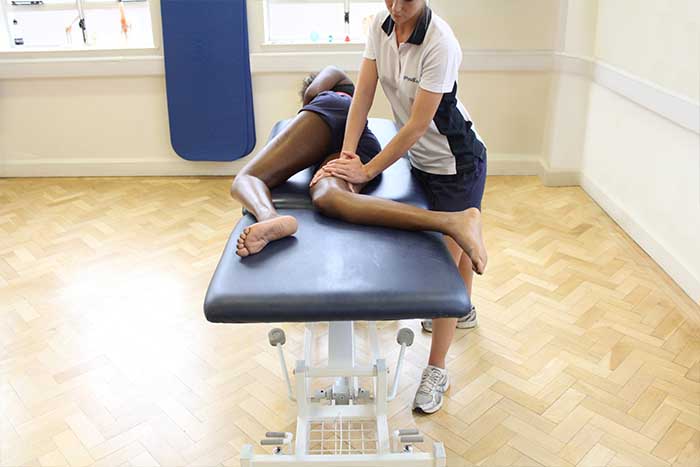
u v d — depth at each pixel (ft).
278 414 6.54
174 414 6.53
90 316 8.25
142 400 6.73
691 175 8.46
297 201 5.79
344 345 5.58
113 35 12.73
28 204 11.82
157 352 7.52
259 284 4.51
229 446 6.12
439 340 6.58
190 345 7.66
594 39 11.30
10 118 12.73
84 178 13.05
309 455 5.27
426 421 6.40
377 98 12.41
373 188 6.08
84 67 12.26
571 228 10.60
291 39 12.53
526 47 11.86
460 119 5.95
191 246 10.12
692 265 8.52
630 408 6.54
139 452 6.04
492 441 6.14
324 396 6.04
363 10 12.35
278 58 12.09
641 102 9.57
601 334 7.77
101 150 13.00
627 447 6.04
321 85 7.04
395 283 4.54
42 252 9.98
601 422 6.36
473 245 5.14
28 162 13.05
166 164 13.07
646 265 9.39
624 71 10.20
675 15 8.61
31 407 6.62
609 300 8.49
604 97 11.05
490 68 12.04
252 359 7.41
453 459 5.93
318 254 4.89
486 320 8.07
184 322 8.13
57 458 5.96
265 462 5.22
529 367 7.19
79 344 7.67
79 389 6.89
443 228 5.22
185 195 12.15
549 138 12.26
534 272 9.20
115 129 12.83
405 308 4.42
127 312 8.34
